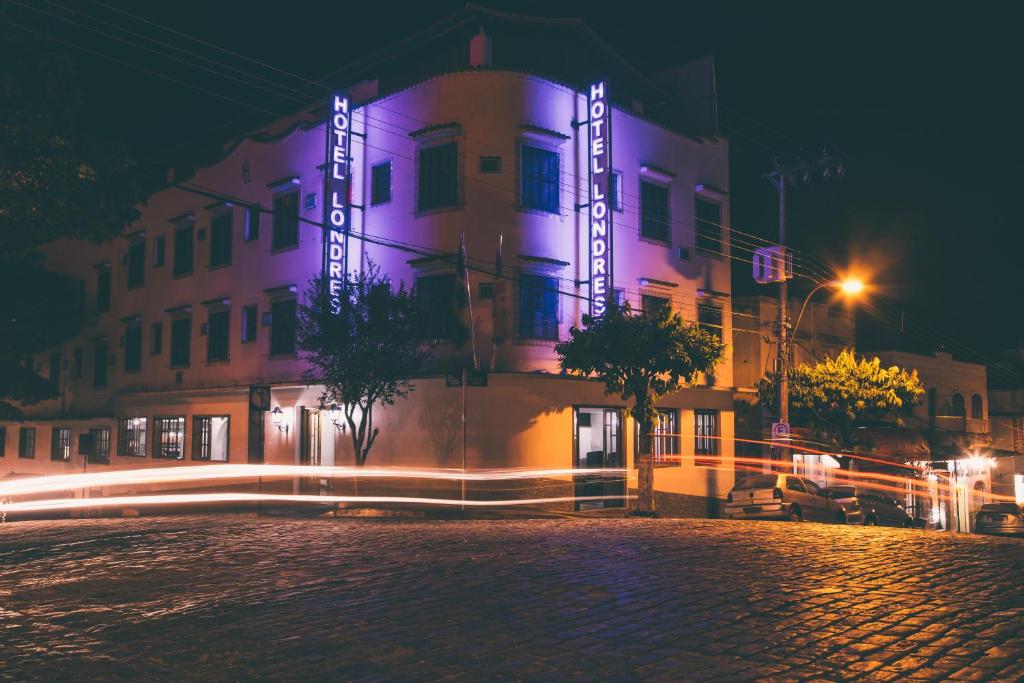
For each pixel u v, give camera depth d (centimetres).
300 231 2934
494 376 2372
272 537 1339
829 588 872
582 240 2628
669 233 2939
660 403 2820
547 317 2536
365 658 618
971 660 595
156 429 3584
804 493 2166
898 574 962
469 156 2491
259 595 856
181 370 3441
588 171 2645
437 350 2483
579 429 2647
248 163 3195
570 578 937
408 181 2598
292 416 2877
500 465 2355
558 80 2602
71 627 727
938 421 4281
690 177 3047
